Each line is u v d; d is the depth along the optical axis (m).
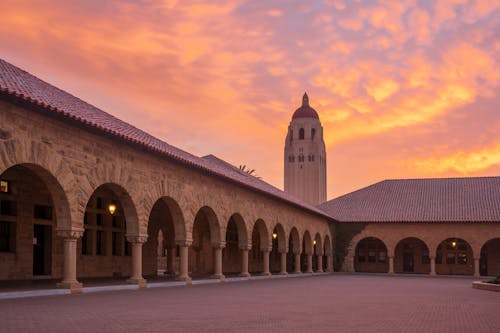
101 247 24.31
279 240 34.81
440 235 43.97
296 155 125.44
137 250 18.98
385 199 49.19
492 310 13.81
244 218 28.44
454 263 46.75
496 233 42.53
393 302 15.71
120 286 17.75
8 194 19.45
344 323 10.51
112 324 9.54
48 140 14.75
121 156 18.11
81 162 16.09
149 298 14.66
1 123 13.18
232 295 16.83
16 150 13.60
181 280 22.16
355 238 46.88
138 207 18.98
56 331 8.57
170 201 21.66
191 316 11.02
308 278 32.84
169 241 30.39
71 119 15.02
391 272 44.78
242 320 10.61
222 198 25.88
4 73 15.59
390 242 45.47
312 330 9.48
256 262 41.22
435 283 29.41
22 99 13.27
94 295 15.09
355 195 50.97
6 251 19.47
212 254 34.47
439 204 46.34
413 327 10.15
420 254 47.72
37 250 21.17
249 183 29.75
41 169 14.70
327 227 45.22
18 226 19.70
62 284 15.43
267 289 20.38
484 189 47.62
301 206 36.41
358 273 45.47
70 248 15.59
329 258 45.84
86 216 23.30
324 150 130.50
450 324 10.72
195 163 22.27
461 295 19.45
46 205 21.09
